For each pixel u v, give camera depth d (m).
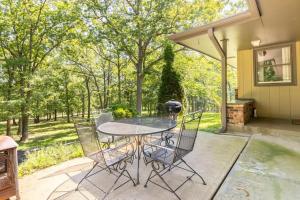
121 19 10.41
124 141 3.80
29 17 9.92
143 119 3.50
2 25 9.42
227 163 3.01
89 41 10.66
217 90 14.91
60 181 2.60
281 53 5.47
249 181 2.46
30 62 10.09
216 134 4.82
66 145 4.02
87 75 16.61
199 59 12.70
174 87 8.12
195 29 4.35
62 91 16.23
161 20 10.30
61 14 10.12
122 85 14.98
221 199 2.11
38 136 12.98
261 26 4.01
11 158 2.11
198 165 2.96
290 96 5.40
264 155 3.30
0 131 13.07
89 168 2.99
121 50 11.16
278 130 4.29
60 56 11.91
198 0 9.97
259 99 5.91
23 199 2.21
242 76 6.19
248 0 3.04
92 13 10.59
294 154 3.32
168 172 2.74
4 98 9.40
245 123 5.00
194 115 2.65
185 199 2.12
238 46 5.75
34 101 9.95
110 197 2.20
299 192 2.18
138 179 2.49
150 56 12.52
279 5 3.11
